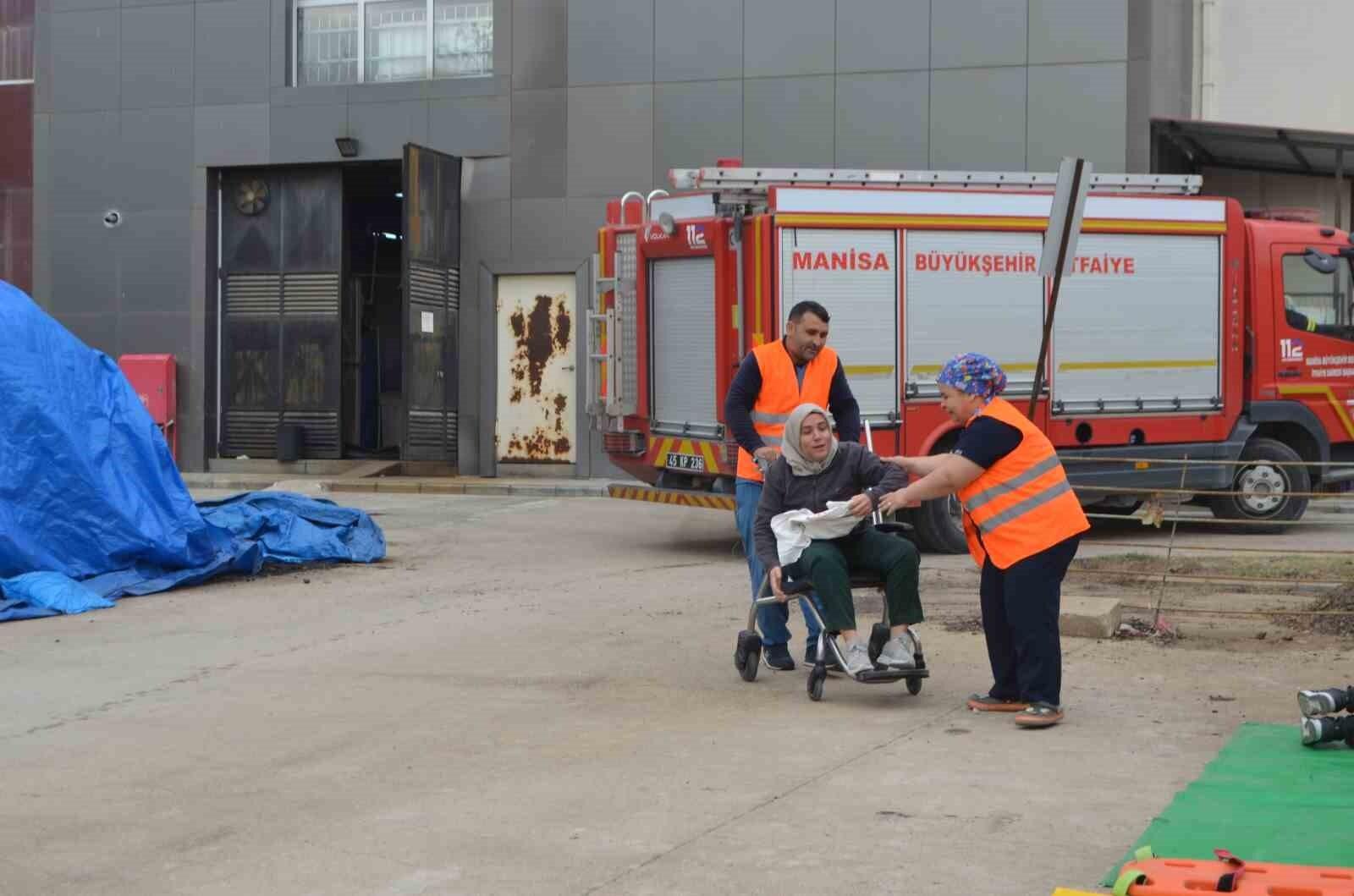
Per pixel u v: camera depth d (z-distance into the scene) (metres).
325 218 22.92
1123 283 14.21
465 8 22.12
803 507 7.68
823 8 20.14
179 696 7.82
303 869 4.96
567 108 21.30
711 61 20.64
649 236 13.62
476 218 21.83
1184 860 4.69
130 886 4.83
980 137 19.66
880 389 13.17
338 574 12.38
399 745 6.66
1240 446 14.86
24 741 6.87
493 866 4.95
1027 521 6.89
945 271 13.37
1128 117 19.16
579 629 9.69
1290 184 21.14
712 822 5.41
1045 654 6.87
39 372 11.56
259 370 23.25
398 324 24.95
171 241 23.20
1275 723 6.87
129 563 11.59
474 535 15.28
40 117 23.58
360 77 22.64
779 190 12.77
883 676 7.30
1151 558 12.32
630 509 17.95
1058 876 4.75
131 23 23.19
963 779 5.93
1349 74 21.30
